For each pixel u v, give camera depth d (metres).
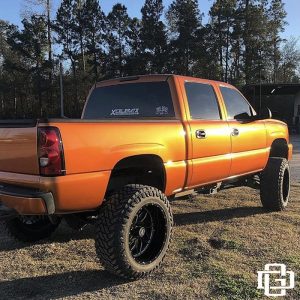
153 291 4.29
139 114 5.85
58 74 59.34
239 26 54.34
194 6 53.91
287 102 43.78
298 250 5.41
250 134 6.73
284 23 58.47
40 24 57.62
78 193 4.17
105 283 4.50
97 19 58.72
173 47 54.12
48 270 4.87
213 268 4.84
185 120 5.52
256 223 6.62
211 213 7.30
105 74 57.72
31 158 4.11
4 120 4.36
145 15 54.12
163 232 4.78
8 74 65.44
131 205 4.38
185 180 5.42
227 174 6.27
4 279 4.65
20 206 4.16
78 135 4.18
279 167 7.29
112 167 4.44
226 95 6.61
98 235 4.37
